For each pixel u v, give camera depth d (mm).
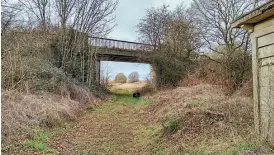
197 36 22938
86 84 21031
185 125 8906
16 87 11672
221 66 18797
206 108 9859
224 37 19828
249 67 17141
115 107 17109
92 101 17938
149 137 8969
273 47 6184
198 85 17234
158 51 25312
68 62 19906
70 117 11875
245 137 6867
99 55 25469
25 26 17656
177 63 24234
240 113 8945
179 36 24406
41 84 13656
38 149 7031
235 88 16188
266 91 6461
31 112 9789
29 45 15383
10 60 12008
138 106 16891
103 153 7547
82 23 21484
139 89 29172
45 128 9508
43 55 17062
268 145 6059
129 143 8727
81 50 21531
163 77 24953
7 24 14250
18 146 7016
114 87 35000
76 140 8852
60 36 19828
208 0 20922
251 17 6367
